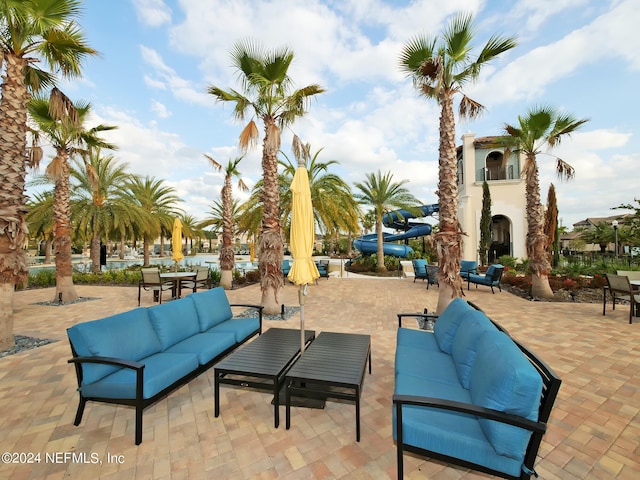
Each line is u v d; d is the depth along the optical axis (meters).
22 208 4.91
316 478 2.02
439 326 3.56
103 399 2.54
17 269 4.80
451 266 6.07
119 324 2.96
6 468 2.11
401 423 1.87
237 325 4.32
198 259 30.88
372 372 3.75
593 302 8.03
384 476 2.04
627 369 3.76
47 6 4.73
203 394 3.21
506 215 17.47
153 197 21.08
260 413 2.85
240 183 12.48
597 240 24.47
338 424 2.66
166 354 3.21
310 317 6.63
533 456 1.69
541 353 4.30
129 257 35.47
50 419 2.74
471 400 2.12
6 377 3.65
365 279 14.12
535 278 8.85
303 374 2.59
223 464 2.16
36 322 6.46
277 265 6.89
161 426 2.63
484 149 18.03
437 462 2.19
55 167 7.80
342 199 13.65
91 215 14.80
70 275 8.93
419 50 6.08
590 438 2.45
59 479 2.01
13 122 4.81
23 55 5.07
